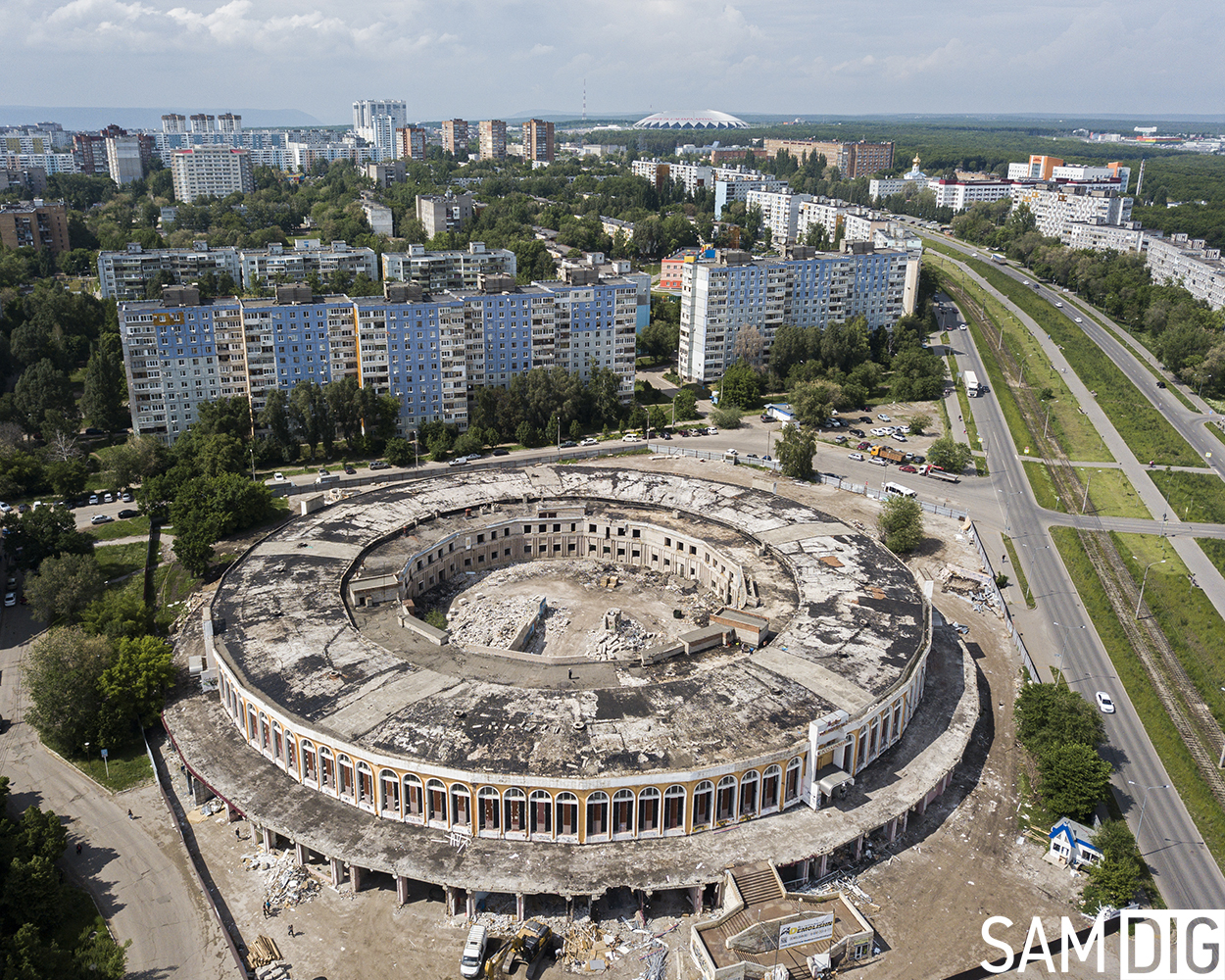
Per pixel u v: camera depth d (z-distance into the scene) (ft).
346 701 399.03
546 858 347.97
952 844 385.50
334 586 512.22
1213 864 390.21
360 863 341.82
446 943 331.57
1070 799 391.86
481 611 570.05
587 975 319.27
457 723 383.65
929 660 506.07
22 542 607.37
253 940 330.75
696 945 320.29
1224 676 542.57
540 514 654.94
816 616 485.15
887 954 329.31
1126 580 646.74
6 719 466.70
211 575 622.95
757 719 392.27
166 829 388.98
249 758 404.36
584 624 561.43
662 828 359.87
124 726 437.99
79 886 357.61
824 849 355.36
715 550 588.50
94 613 510.17
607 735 378.73
